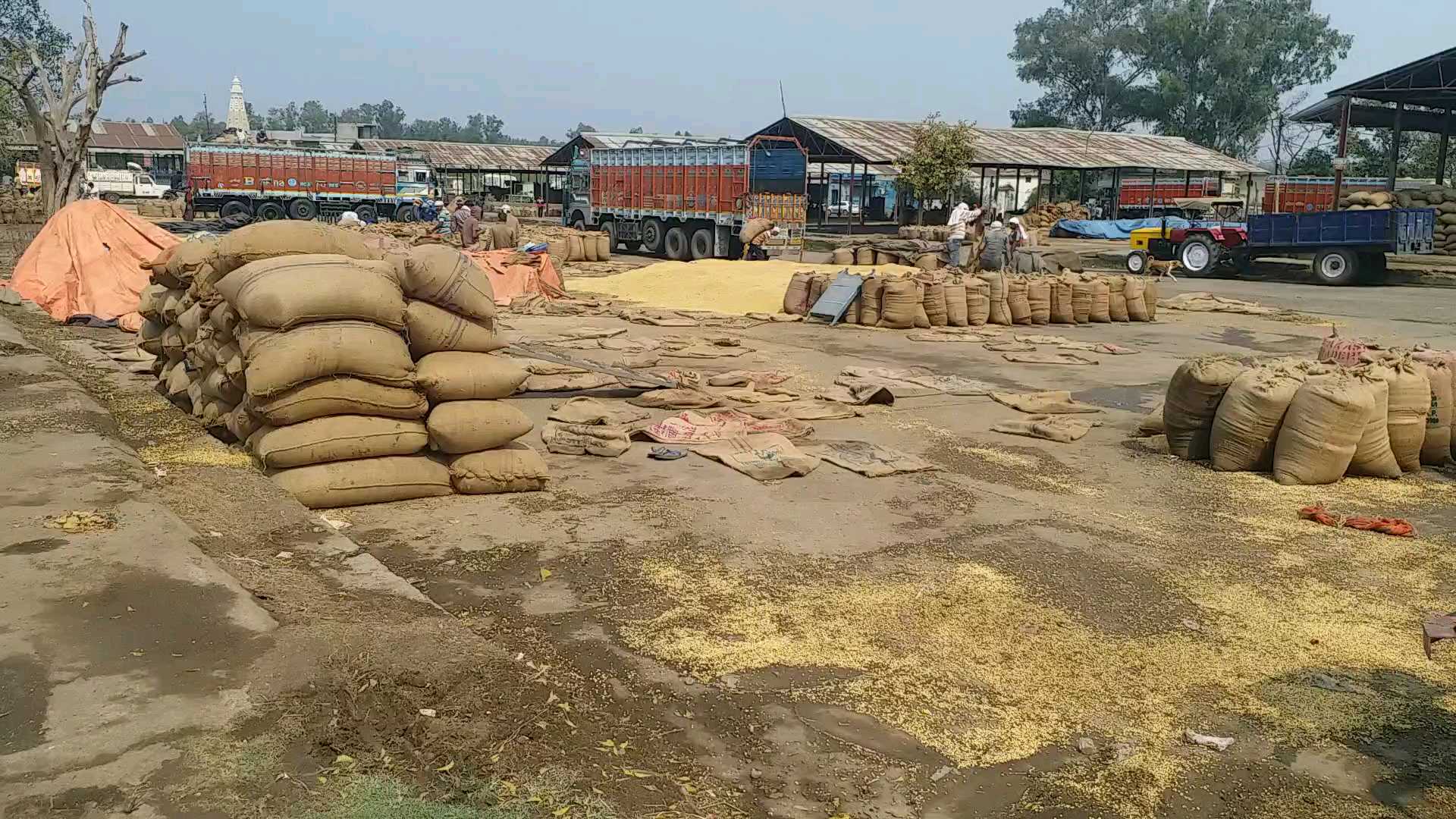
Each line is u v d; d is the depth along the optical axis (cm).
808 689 382
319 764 293
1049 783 326
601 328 1432
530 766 310
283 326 564
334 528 525
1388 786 331
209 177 3966
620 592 472
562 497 618
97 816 259
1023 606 468
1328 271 2412
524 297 1739
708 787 312
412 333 608
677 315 1600
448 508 590
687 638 423
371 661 355
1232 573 521
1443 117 3422
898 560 523
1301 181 4344
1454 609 480
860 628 438
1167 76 7000
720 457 706
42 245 1409
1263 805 319
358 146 5434
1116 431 848
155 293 882
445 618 410
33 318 1322
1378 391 695
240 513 525
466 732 321
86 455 584
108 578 402
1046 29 7550
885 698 377
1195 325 1639
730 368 1129
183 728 303
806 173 2588
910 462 716
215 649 353
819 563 516
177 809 265
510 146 6325
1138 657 420
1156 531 588
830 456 726
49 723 299
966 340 1376
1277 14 7056
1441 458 743
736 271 1969
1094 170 5131
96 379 915
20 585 390
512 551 522
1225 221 2692
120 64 2792
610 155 3025
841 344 1332
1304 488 683
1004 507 627
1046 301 1602
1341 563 539
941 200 4384
